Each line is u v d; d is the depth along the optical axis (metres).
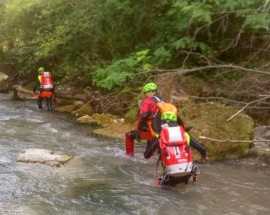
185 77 12.38
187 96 11.52
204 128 9.93
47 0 17.50
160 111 8.21
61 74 16.86
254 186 8.27
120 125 12.25
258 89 11.58
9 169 8.78
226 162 9.55
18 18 18.77
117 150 10.28
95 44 15.09
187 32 12.30
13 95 17.52
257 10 10.77
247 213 7.14
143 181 8.38
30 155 9.41
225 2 11.40
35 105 15.93
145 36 13.95
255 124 11.29
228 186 8.23
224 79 12.30
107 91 14.29
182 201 7.52
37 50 17.34
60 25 16.52
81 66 15.61
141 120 8.50
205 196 7.76
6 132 11.74
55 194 7.66
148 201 7.48
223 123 10.05
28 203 7.25
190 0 11.90
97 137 11.36
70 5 16.78
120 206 7.26
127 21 13.92
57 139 11.14
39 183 8.12
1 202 7.24
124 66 12.27
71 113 14.41
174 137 7.81
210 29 12.88
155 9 13.43
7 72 20.66
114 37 14.28
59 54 16.75
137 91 13.04
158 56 12.44
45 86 14.84
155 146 8.16
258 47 12.75
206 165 9.34
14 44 19.56
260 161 9.55
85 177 8.52
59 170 8.86
